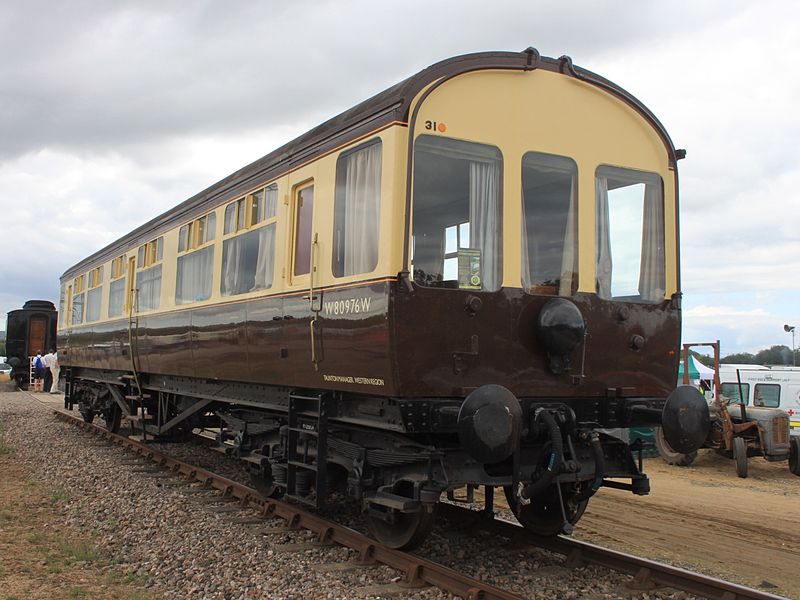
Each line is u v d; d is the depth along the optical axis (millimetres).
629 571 5500
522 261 5539
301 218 6641
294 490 6543
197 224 9164
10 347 33125
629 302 5945
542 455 5453
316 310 6070
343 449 6164
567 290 5754
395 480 5566
